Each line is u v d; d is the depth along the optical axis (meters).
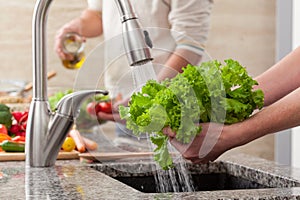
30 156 1.74
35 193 1.28
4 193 1.29
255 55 4.20
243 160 1.96
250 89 1.49
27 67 4.24
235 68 1.49
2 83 3.87
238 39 4.18
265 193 1.27
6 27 4.21
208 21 2.83
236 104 1.44
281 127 1.49
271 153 4.20
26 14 4.23
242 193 1.27
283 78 1.74
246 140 1.49
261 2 4.18
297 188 1.33
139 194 1.26
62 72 4.12
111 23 2.98
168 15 2.79
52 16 4.11
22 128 2.51
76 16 4.14
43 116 1.74
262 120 1.47
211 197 1.22
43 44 1.73
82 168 1.72
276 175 1.65
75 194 1.27
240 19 4.17
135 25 1.37
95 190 1.32
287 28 3.71
